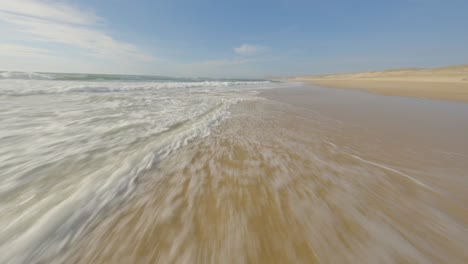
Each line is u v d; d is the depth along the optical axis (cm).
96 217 149
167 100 716
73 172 204
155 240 133
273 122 445
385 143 327
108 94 811
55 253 123
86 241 130
